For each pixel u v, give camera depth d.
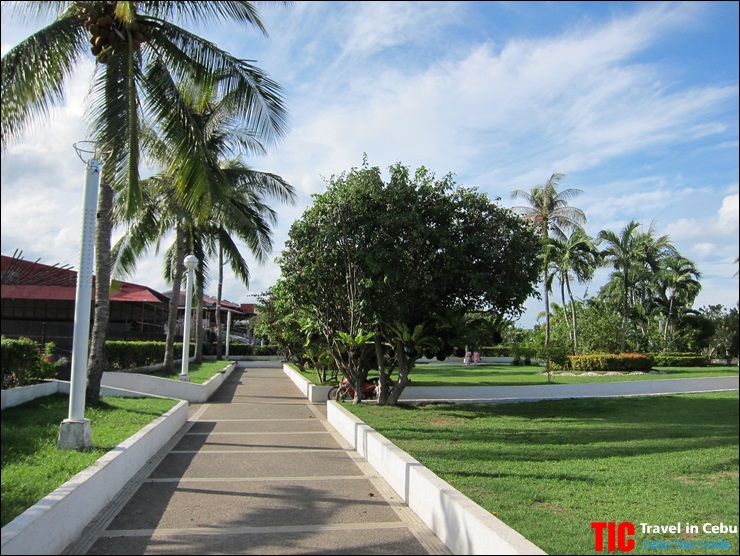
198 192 10.24
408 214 11.62
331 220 12.41
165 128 10.23
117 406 10.99
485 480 6.50
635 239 32.19
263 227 21.72
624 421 11.82
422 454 7.96
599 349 30.92
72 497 5.02
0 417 8.51
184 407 12.02
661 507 5.64
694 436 9.88
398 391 13.80
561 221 33.47
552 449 8.53
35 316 22.98
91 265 7.55
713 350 42.50
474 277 11.77
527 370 30.47
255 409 14.88
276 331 24.41
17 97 7.14
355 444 9.23
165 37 10.19
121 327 28.03
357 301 12.53
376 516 5.79
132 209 9.25
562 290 34.09
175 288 20.98
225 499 6.32
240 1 9.86
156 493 6.54
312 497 6.43
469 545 4.50
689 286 43.78
